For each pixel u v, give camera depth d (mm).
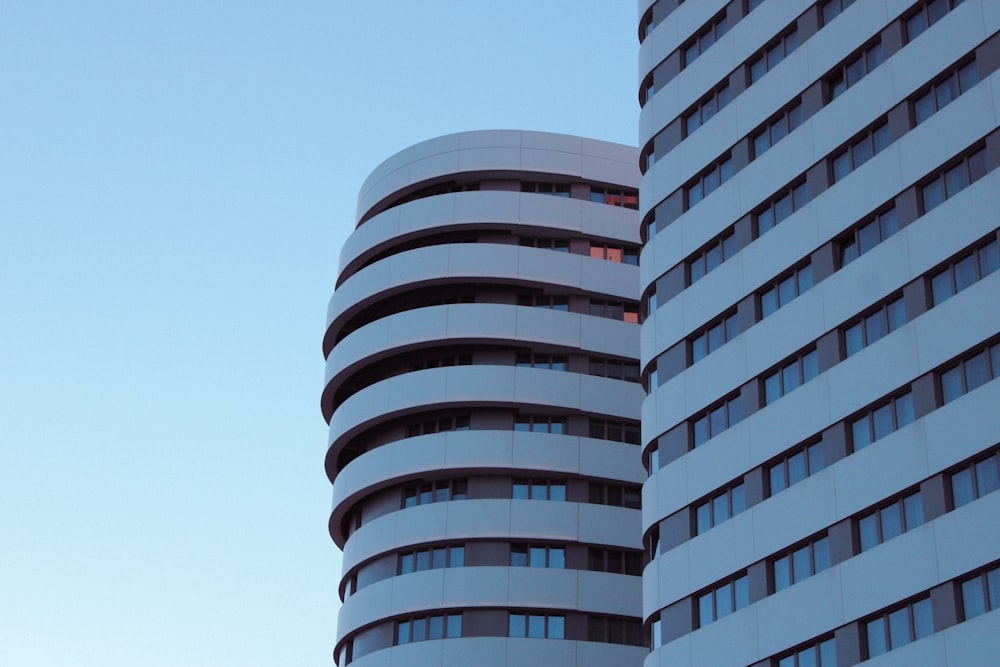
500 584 83688
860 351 56812
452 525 85750
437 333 90812
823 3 64938
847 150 61125
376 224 97250
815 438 57594
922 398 53562
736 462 60938
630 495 88250
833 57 62938
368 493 90312
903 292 55938
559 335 91000
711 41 71312
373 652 84375
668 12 74875
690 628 60375
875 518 53969
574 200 95750
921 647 49844
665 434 65562
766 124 65875
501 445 87438
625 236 95562
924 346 54094
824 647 54062
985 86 55188
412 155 99125
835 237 59781
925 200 56656
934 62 57844
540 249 93688
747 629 57406
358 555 88375
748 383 61719
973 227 53781
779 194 63594
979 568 49094
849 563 53938
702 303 65875
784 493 58031
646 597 63906
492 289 93562
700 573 60781
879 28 61094
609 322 92375
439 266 92750
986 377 51719
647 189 72125
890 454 53906
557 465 87250
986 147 54656
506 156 96750
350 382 95312
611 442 88750
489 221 94438
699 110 70562
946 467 51594
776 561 57719
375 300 94812
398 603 84500
